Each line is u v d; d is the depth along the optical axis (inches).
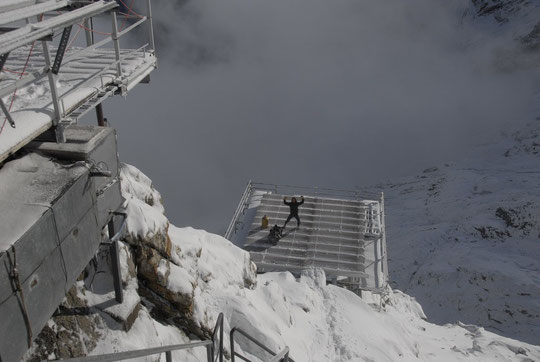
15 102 205.0
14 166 186.2
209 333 376.8
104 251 307.0
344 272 716.7
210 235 536.1
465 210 2736.2
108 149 222.1
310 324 551.2
